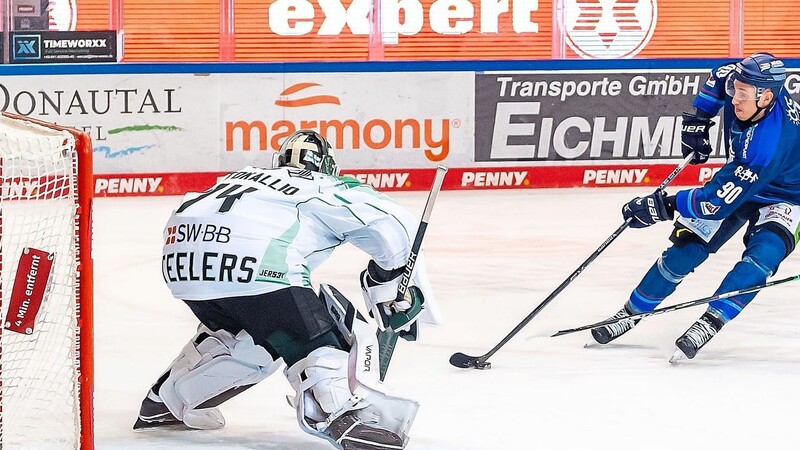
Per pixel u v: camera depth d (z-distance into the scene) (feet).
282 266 28.45
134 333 45.91
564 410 34.71
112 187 86.22
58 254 31.17
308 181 29.40
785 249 41.29
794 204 41.78
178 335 45.62
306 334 28.68
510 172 90.43
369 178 88.99
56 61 84.43
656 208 41.27
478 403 35.50
